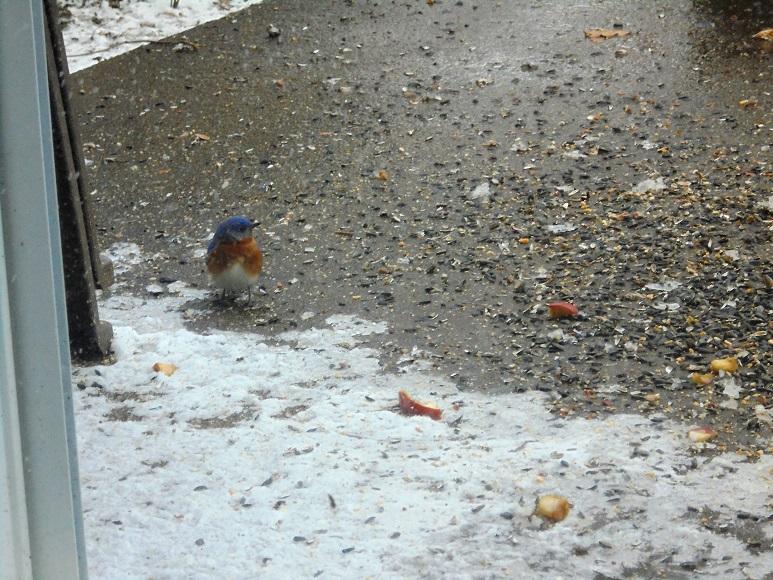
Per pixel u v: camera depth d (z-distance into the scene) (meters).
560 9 12.18
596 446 5.39
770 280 7.06
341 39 11.88
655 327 6.70
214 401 6.14
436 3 12.61
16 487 2.39
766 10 11.53
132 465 5.44
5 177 2.33
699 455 5.31
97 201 9.25
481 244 8.02
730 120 9.46
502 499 4.95
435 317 7.12
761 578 4.34
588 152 9.21
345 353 6.73
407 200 8.80
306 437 5.62
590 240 7.89
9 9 2.26
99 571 4.50
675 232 7.85
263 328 7.19
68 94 6.58
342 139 9.88
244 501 5.02
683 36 11.18
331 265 7.95
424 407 5.88
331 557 4.55
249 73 11.26
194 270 8.13
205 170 9.57
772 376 6.07
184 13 12.82
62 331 2.44
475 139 9.65
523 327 6.88
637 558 4.52
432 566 4.47
